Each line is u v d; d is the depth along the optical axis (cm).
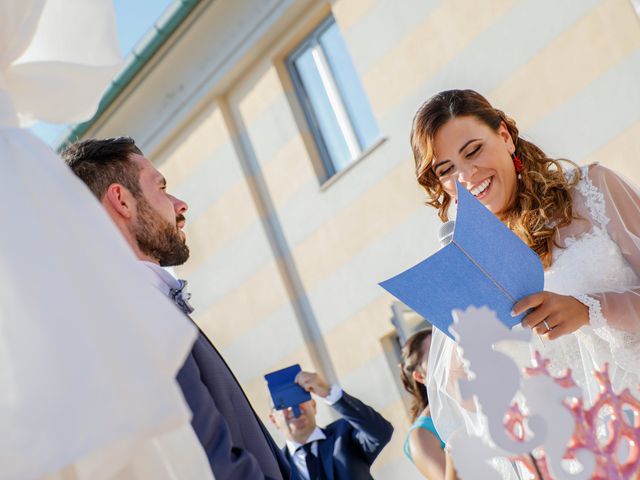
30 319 133
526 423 155
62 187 144
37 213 142
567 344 231
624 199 238
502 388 154
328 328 856
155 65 927
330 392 473
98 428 126
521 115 691
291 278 892
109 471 136
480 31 715
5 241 138
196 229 981
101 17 186
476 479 162
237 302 938
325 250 858
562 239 240
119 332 134
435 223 760
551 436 154
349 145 849
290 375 479
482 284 199
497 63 706
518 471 197
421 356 397
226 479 172
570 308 210
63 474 143
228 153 934
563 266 236
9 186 143
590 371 229
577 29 654
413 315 763
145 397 129
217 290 960
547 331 211
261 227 905
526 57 686
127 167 224
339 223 843
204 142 962
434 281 197
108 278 138
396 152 786
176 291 214
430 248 766
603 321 211
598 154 643
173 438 155
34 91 181
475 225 198
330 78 859
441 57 745
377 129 820
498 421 153
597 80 643
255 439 197
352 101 843
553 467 155
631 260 232
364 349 823
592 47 645
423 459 317
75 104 184
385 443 471
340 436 481
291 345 882
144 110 984
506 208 252
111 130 1005
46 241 139
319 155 878
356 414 470
